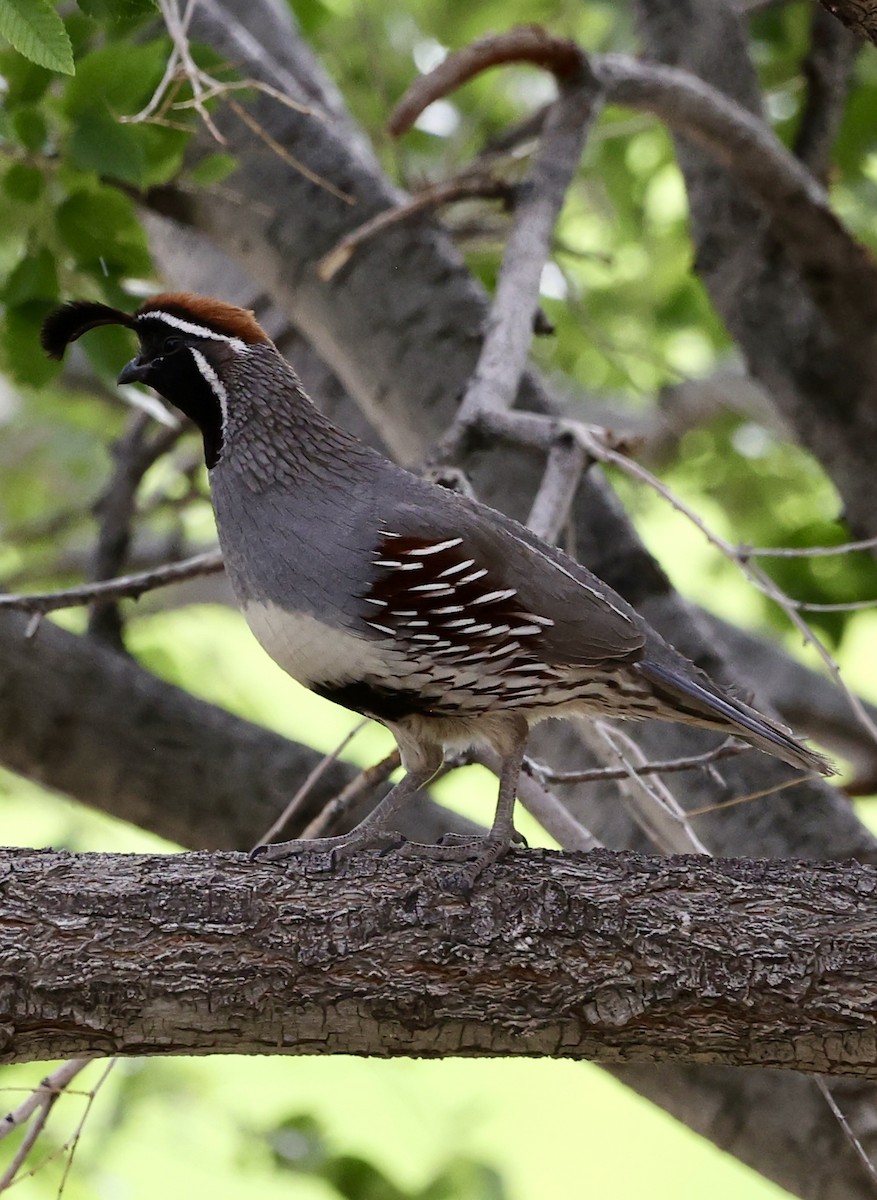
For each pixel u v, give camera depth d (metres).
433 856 6.67
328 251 10.41
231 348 7.84
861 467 11.76
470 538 7.42
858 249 10.95
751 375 12.15
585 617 7.54
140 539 16.84
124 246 9.29
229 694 15.87
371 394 10.39
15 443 17.98
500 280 9.16
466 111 16.08
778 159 10.58
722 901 6.29
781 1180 9.11
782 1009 6.13
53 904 6.05
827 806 9.65
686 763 7.76
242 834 10.08
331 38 15.20
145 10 7.48
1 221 9.59
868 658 21.08
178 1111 11.57
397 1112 12.99
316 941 6.09
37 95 8.59
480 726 7.58
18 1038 5.98
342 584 7.36
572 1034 6.16
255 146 10.57
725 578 16.62
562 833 7.52
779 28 13.84
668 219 16.11
